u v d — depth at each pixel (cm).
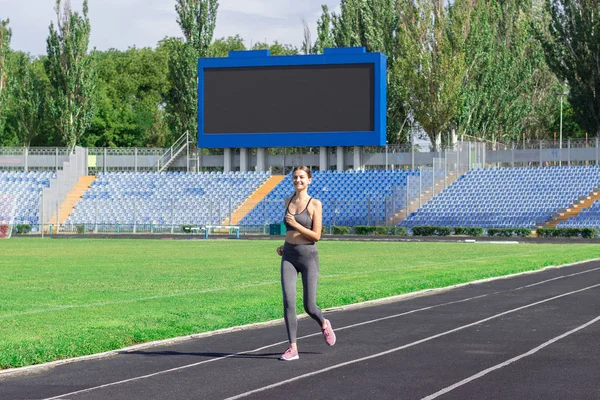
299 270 1063
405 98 7275
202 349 1160
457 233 5431
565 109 9569
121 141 10094
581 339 1208
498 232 5303
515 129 8050
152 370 1007
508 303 1697
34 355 1077
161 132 10638
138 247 4162
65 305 1659
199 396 858
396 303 1720
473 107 7462
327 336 1076
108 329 1305
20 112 8669
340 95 5984
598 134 6744
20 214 6328
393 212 5894
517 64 8044
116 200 6500
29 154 6975
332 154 6775
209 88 6178
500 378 927
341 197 6172
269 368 1006
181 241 4919
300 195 1041
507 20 8125
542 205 5638
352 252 3672
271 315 1502
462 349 1129
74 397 862
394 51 7612
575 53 6719
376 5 7669
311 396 848
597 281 2191
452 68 6800
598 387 877
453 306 1652
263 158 6581
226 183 6544
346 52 6053
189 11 7706
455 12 6944
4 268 2719
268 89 6091
